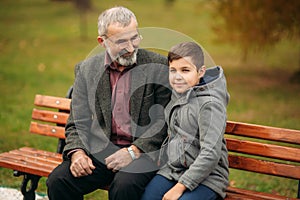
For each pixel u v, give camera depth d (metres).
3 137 5.98
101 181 3.28
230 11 8.70
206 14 16.33
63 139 3.98
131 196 3.03
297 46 12.06
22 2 19.03
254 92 8.47
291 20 8.27
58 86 8.80
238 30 8.74
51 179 3.18
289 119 6.88
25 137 6.01
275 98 8.08
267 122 6.73
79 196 3.24
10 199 4.23
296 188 4.66
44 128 4.01
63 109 3.97
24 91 8.40
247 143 3.35
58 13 16.97
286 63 10.86
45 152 3.89
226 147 3.32
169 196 2.88
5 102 7.68
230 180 4.88
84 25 15.06
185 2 19.08
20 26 14.81
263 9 8.34
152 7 18.03
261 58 11.26
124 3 18.33
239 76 9.67
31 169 3.50
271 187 4.69
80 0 15.70
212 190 2.96
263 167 3.33
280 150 3.27
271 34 8.54
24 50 11.88
